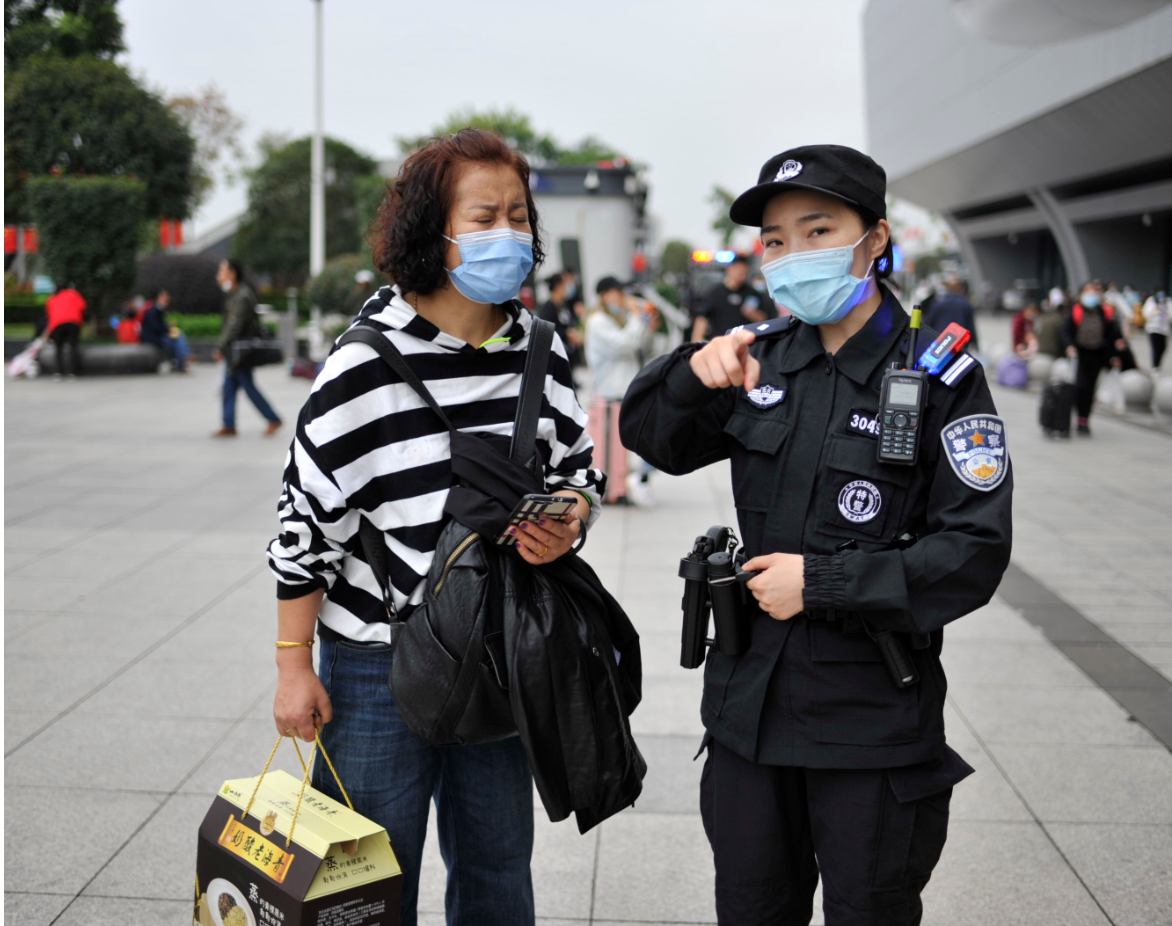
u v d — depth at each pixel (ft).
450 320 6.17
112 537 20.43
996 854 9.33
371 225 6.20
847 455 5.65
